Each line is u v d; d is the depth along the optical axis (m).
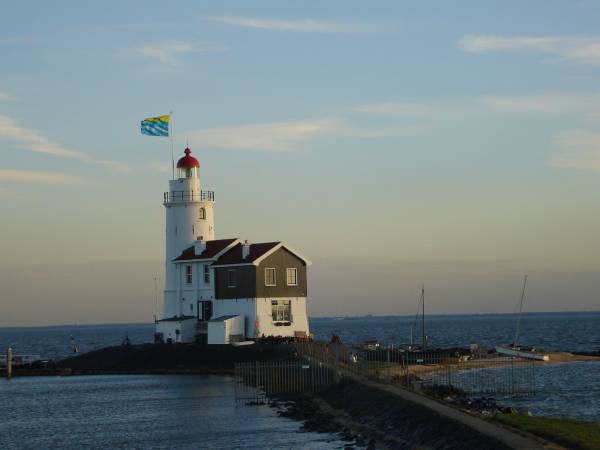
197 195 108.94
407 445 45.75
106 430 60.03
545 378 85.06
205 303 104.75
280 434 55.03
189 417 64.00
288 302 100.25
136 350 103.62
